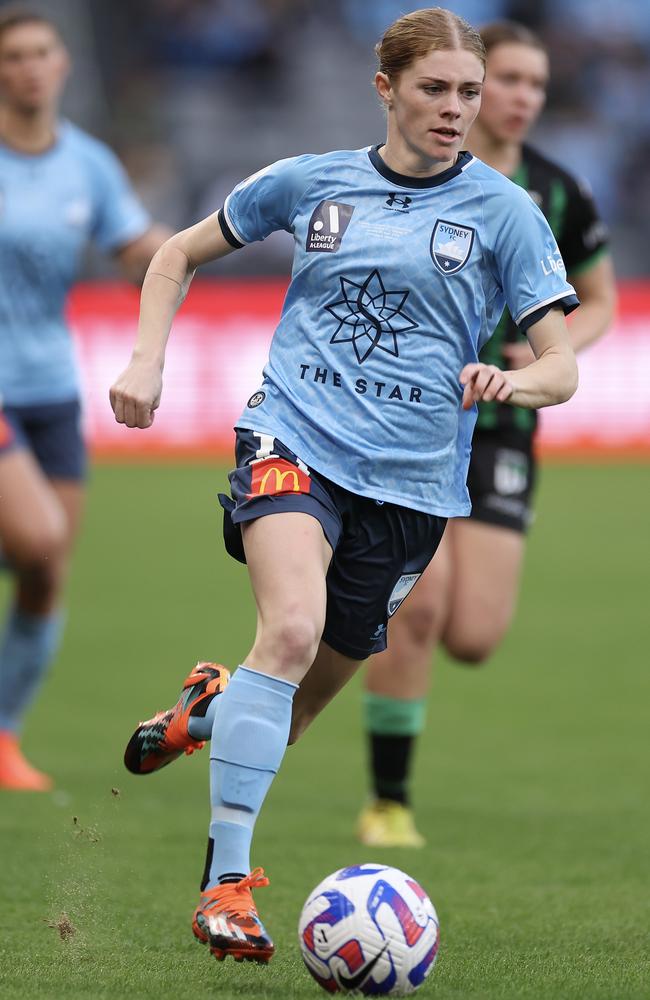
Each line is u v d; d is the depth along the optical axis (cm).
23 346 2797
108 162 2947
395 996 1321
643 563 4909
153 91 8069
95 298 6506
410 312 1470
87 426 6631
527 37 2395
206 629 3953
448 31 1444
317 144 7981
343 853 2139
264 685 1407
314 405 1473
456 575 2425
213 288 7131
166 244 1562
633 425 6606
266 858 2089
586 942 1605
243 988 1345
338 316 1477
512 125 2386
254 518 1442
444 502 1514
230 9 8256
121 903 1769
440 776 2758
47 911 1703
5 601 4244
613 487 6219
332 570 1506
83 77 7869
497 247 1481
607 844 2239
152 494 6025
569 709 3319
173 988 1341
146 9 8175
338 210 1488
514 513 2433
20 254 2783
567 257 2431
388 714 2250
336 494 1470
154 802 2509
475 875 2009
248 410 1512
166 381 6625
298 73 8244
